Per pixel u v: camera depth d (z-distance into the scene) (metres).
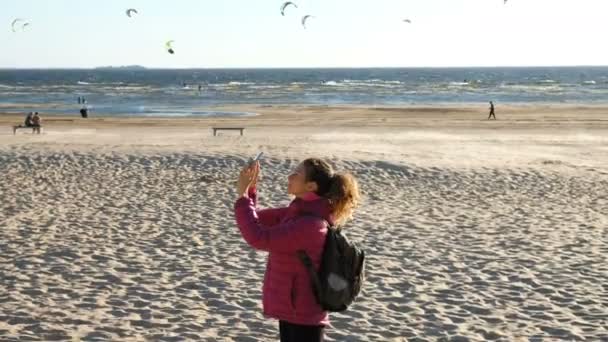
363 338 6.91
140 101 76.12
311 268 4.26
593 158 23.50
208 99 80.31
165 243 11.02
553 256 10.42
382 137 31.88
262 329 7.16
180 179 17.64
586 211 14.37
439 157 22.34
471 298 8.32
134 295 8.30
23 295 8.26
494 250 10.80
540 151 25.69
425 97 86.31
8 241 11.04
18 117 47.91
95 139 29.25
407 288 8.71
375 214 13.71
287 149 23.28
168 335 6.95
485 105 67.25
